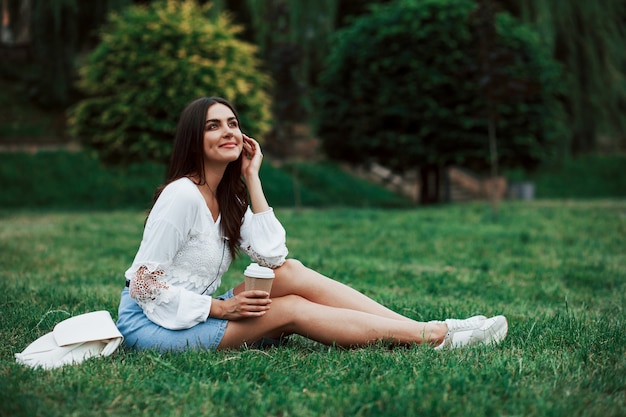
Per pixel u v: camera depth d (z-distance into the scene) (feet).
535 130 52.47
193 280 9.30
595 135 67.15
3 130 62.34
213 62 41.65
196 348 9.03
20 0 58.65
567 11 63.52
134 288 8.93
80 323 8.80
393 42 51.29
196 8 45.09
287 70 44.34
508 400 7.10
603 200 62.54
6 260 20.21
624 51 66.64
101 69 41.88
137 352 9.07
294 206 55.36
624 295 15.39
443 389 7.40
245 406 6.95
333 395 7.26
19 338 10.07
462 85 50.34
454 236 28.35
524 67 50.31
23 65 70.85
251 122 42.60
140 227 32.24
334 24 65.92
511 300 15.03
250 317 9.11
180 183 9.09
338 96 54.75
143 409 7.07
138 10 43.29
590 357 8.95
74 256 21.71
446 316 12.32
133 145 41.47
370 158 57.52
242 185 9.84
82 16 56.90
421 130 51.55
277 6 45.96
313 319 9.16
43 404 6.95
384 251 23.79
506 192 71.10
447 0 51.31
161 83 40.63
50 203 51.19
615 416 6.76
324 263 20.49
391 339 9.34
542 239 27.37
